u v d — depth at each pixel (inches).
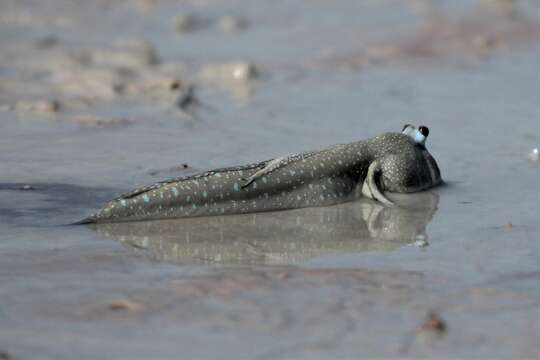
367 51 2393.0
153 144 1425.9
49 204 1098.7
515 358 647.8
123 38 2628.0
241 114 1696.6
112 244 937.5
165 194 1051.9
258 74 2111.2
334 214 1081.4
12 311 725.3
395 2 3189.0
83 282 799.7
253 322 705.6
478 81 2009.1
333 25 2827.3
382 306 743.1
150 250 916.0
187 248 926.4
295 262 874.8
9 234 970.7
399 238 970.1
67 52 2317.9
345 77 2086.6
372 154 1176.2
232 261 877.2
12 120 1587.1
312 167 1128.8
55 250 908.6
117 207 1034.7
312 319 712.4
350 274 829.8
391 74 2108.8
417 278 819.4
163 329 690.2
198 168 1274.6
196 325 698.8
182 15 2906.0
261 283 799.1
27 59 2241.6
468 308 741.3
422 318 718.5
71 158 1330.0
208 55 2393.0
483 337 682.8
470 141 1471.5
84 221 1021.2
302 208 1111.0
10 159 1320.1
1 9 3105.3
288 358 642.8
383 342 671.1
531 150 1405.0
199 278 813.9
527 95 1851.6
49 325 697.0
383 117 1669.5
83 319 709.3
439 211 1088.8
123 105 1729.8
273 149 1401.3
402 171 1166.3
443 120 1636.3
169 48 2507.4
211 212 1068.5
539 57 2265.0
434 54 2333.9
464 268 852.6
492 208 1097.4
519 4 3061.0
